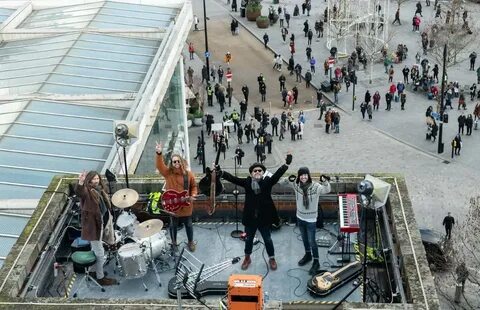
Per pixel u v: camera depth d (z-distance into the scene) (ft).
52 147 101.55
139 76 128.77
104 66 131.85
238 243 52.60
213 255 51.34
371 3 276.62
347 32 249.55
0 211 83.92
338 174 55.01
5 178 92.94
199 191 52.31
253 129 191.72
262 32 277.85
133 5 167.73
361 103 210.18
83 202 47.62
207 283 47.32
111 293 48.21
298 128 193.98
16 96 116.57
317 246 50.06
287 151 189.47
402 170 177.37
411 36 263.70
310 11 297.12
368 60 240.53
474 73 231.09
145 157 110.01
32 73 128.77
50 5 168.76
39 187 91.50
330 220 54.70
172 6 169.27
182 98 153.17
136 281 49.08
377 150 188.14
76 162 97.86
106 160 94.53
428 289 41.73
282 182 53.88
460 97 206.80
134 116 103.19
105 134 106.11
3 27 148.66
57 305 41.37
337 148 190.39
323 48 259.60
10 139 102.99
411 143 190.80
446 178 172.65
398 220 48.44
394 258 46.44
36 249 48.29
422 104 212.84
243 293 36.86
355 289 45.11
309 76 228.63
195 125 203.72
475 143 188.65
